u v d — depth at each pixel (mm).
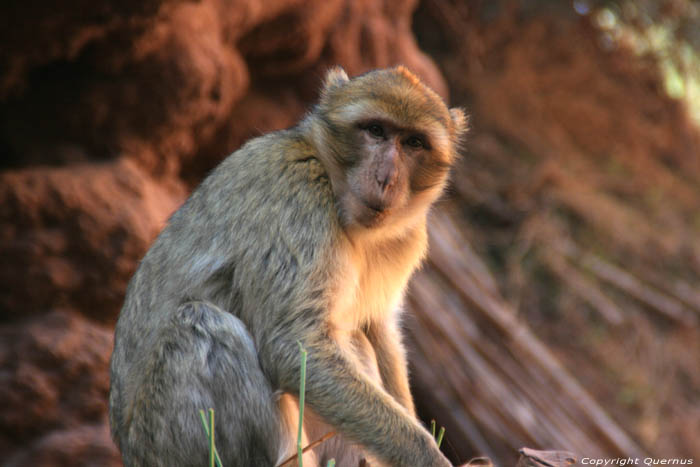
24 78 11742
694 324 20062
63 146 12250
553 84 23125
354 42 15836
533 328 19203
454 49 22781
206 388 6469
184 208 7199
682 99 24656
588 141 23016
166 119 12516
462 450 15133
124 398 7039
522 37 23328
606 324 19609
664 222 22141
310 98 15414
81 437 11188
